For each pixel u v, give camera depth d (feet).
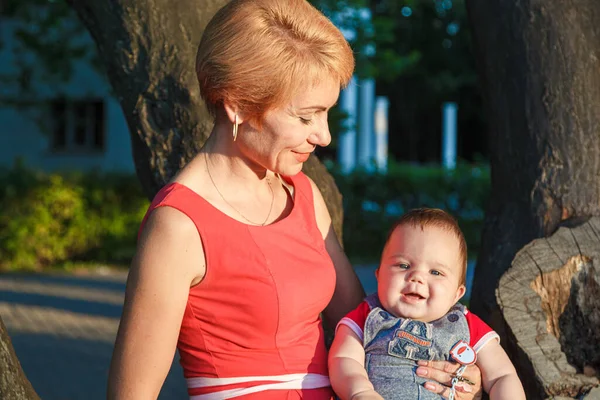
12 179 40.63
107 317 28.27
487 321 9.62
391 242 8.24
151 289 6.43
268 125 6.73
